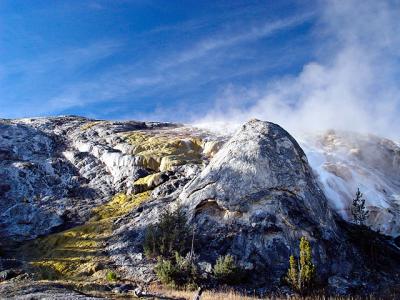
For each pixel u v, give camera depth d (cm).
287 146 4256
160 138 5984
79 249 3812
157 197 4547
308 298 3064
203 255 3509
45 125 6825
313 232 3678
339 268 3512
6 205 4700
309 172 4212
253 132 4409
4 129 6162
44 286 2622
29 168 5247
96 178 5331
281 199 3831
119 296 2609
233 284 3219
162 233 3622
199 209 3934
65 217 4531
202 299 2695
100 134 6400
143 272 3359
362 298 3148
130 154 5522
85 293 2580
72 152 5831
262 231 3619
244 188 3912
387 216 4597
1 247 4025
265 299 2919
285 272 3372
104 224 4188
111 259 3588
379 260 3788
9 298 2334
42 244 4059
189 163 5138
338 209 4641
